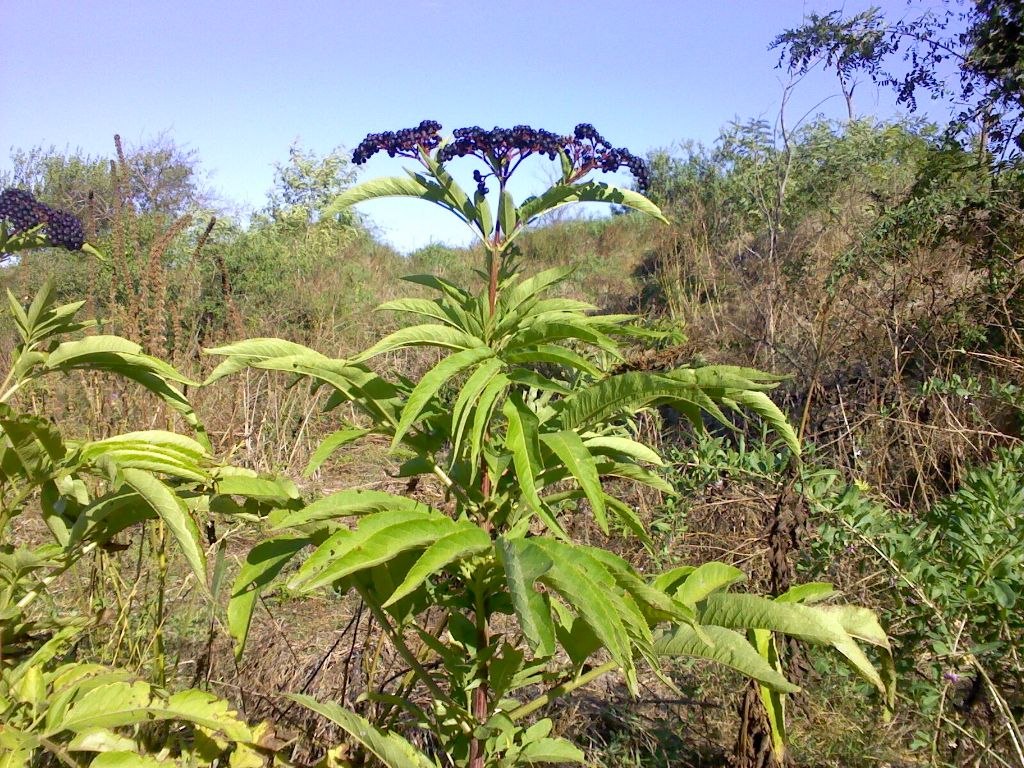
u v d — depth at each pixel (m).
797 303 6.55
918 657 2.74
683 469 3.62
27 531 3.86
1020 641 2.36
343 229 16.28
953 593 2.43
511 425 1.73
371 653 3.08
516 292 2.06
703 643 1.92
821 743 2.89
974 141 6.54
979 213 5.95
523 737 2.19
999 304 5.28
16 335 5.66
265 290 9.64
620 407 1.87
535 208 2.05
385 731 2.22
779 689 1.83
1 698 1.87
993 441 4.31
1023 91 6.16
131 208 3.98
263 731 2.18
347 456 6.40
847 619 1.96
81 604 3.02
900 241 5.98
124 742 1.90
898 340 5.24
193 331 4.67
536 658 2.02
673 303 7.37
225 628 3.42
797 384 5.52
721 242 9.44
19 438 1.75
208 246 10.45
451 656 1.96
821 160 9.26
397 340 1.81
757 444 3.93
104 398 3.64
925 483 4.19
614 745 3.04
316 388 2.15
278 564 2.00
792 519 2.88
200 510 2.13
